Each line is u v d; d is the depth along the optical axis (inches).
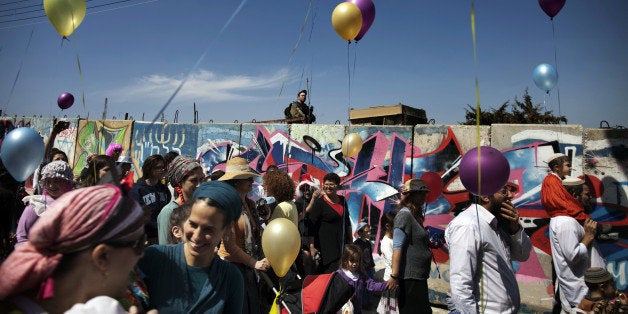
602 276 123.0
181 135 342.3
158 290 67.3
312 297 136.0
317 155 291.4
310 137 295.4
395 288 150.9
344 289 139.5
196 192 70.6
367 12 179.8
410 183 158.4
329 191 199.8
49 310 40.2
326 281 139.1
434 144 253.6
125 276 45.8
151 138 355.6
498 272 109.2
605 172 211.2
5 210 95.2
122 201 45.0
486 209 117.5
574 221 134.6
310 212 197.2
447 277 232.4
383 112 308.0
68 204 40.9
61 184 112.3
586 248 132.4
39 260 38.9
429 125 256.5
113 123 376.5
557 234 135.7
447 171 247.3
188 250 70.9
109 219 42.3
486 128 239.1
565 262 135.7
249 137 317.7
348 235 210.7
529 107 697.6
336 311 137.7
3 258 93.8
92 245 41.1
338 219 196.9
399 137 265.0
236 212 71.3
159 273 68.3
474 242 108.0
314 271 191.0
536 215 221.8
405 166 260.2
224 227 69.9
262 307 136.2
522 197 225.6
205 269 70.9
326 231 193.5
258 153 312.5
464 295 107.6
